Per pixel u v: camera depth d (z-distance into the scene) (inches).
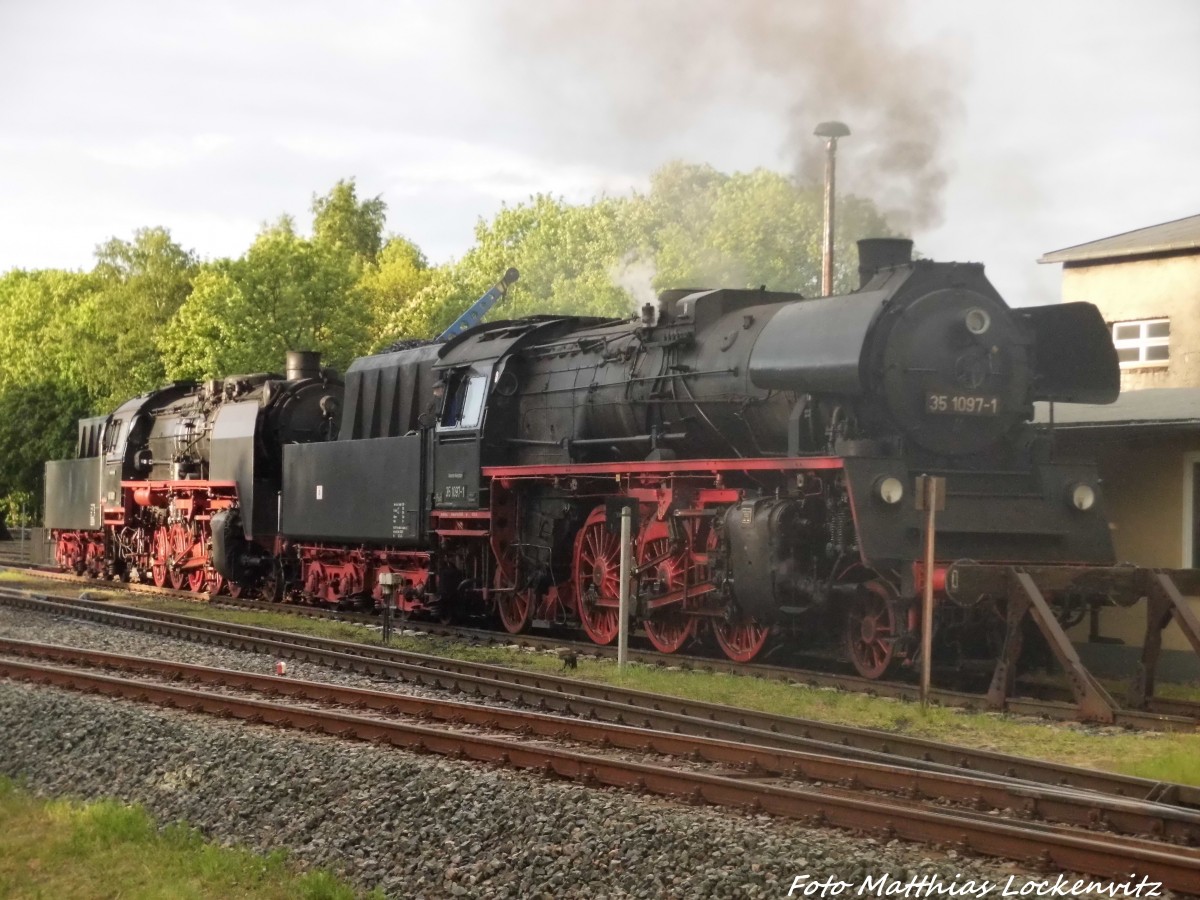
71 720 421.7
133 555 1135.6
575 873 273.1
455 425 734.5
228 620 783.7
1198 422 561.0
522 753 354.0
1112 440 623.8
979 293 537.6
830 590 526.9
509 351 728.3
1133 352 892.0
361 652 603.5
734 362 581.0
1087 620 621.3
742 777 350.6
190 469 1056.8
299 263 1596.9
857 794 328.8
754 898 256.5
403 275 2758.4
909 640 506.3
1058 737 418.6
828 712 456.1
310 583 884.0
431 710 437.1
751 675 543.8
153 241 2016.5
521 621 706.8
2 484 2018.9
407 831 304.5
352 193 3201.3
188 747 380.8
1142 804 297.1
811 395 536.4
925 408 515.2
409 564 778.8
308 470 874.1
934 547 503.5
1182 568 588.7
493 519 699.4
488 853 289.3
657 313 645.9
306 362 1005.2
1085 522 535.5
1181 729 426.9
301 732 407.8
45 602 839.1
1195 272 859.4
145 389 1882.4
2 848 311.4
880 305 510.3
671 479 597.3
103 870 297.4
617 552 642.8
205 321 1561.3
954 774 341.1
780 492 547.5
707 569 579.8
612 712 438.3
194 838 315.3
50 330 2208.4
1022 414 540.7
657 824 290.4
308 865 295.6
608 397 659.4
